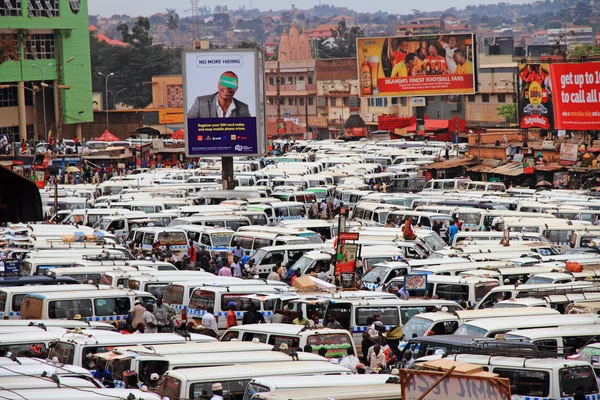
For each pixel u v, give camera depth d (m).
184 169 127.25
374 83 186.25
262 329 37.69
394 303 43.69
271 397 26.31
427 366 23.14
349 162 131.50
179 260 66.00
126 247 68.88
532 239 70.62
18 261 51.94
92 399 25.89
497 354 31.42
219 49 106.12
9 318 43.75
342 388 27.62
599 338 36.56
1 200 24.22
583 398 30.00
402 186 110.56
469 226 79.06
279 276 59.00
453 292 49.62
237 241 68.62
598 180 111.25
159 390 29.64
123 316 44.22
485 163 128.38
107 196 94.31
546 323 37.97
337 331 37.50
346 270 55.81
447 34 182.75
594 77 127.75
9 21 190.75
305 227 73.38
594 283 48.34
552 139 139.00
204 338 36.38
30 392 25.98
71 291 44.03
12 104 197.50
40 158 115.94
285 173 112.00
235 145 107.12
